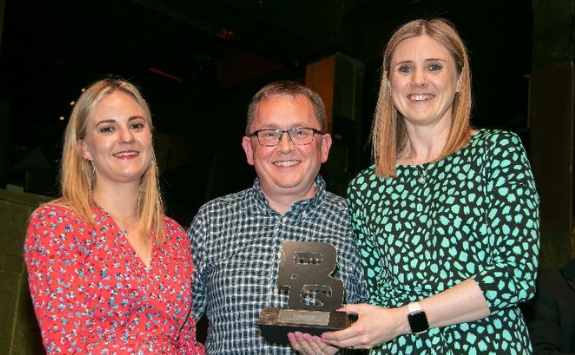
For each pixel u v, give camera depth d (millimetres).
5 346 3334
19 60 6883
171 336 2248
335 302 2156
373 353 2135
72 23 6289
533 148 4684
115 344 2111
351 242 2529
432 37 2174
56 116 7219
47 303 2055
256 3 5500
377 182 2271
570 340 2604
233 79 7371
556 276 2717
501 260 1943
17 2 5891
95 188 2348
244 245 2535
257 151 2562
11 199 3459
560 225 4465
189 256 2445
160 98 7602
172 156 7820
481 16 5336
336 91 5992
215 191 5039
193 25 5602
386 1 5852
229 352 2436
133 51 6793
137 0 5297
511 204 1956
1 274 3367
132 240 2307
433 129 2230
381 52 6043
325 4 5949
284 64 6305
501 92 5219
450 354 1992
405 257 2100
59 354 2012
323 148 2689
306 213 2578
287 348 2398
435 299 1938
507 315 1996
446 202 2064
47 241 2109
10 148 4309
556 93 4629
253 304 2439
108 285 2141
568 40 4625
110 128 2275
